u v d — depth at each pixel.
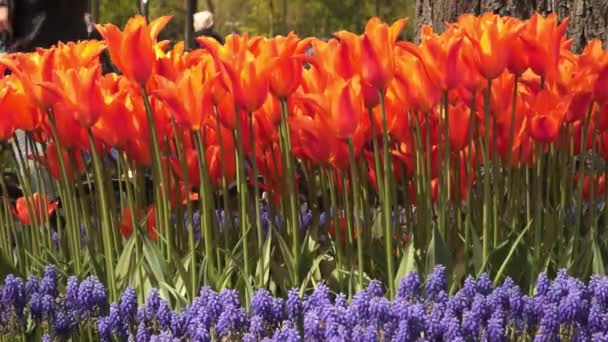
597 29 6.81
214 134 4.93
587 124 4.51
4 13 9.35
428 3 7.32
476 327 3.58
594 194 4.98
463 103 4.70
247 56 4.09
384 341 3.60
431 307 3.88
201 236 4.82
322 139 4.16
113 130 4.40
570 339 3.77
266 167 4.71
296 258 4.34
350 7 29.33
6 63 4.35
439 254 4.22
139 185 4.82
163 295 4.25
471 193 4.44
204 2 29.38
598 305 3.71
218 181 4.76
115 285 4.34
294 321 3.77
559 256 4.55
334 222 4.42
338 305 3.77
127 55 4.16
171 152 4.99
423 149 4.76
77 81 4.14
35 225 4.89
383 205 4.44
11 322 4.17
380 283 3.88
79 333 4.23
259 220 4.28
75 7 9.62
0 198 6.42
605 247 4.62
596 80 4.40
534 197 4.89
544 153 4.98
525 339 3.80
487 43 4.12
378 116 4.55
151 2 28.03
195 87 4.11
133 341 3.85
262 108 4.55
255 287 4.32
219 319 3.72
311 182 4.76
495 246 4.39
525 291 4.40
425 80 4.26
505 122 4.58
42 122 4.65
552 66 4.40
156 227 4.59
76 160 4.65
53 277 4.29
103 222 4.36
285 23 29.64
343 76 4.23
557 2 6.89
